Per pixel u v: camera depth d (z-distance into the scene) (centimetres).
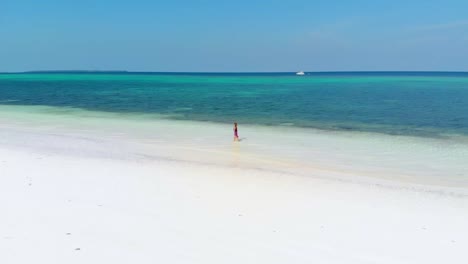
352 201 1109
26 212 938
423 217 985
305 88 9200
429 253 778
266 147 2056
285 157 1808
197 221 917
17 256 710
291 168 1584
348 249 788
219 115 3659
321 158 1798
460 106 4547
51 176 1312
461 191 1257
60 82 12838
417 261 743
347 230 887
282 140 2288
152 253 744
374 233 873
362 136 2455
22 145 1962
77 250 744
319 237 842
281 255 754
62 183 1223
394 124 3058
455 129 2778
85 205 1009
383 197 1159
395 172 1548
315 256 753
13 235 801
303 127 2872
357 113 3847
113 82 13075
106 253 737
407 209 1048
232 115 3662
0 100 5416
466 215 1006
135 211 974
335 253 768
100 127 2791
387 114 3756
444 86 9900
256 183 1286
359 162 1722
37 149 1852
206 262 716
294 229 884
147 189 1183
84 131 2584
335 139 2334
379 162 1727
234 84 11606
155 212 971
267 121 3212
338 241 825
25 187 1161
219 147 2045
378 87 9550
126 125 2912
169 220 919
